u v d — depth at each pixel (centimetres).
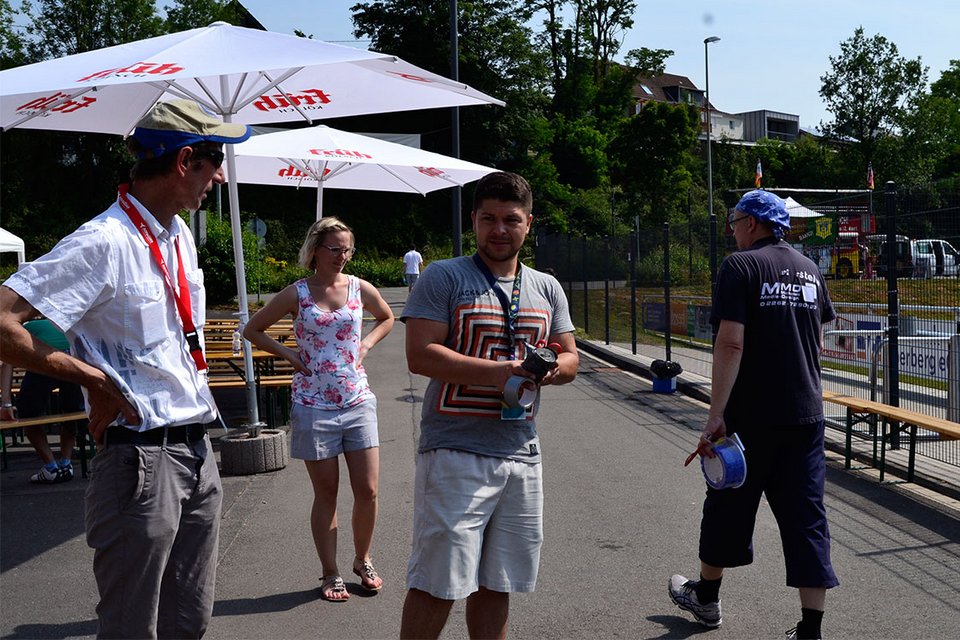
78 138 4316
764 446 371
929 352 766
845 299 948
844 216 943
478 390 296
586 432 889
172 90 664
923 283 774
